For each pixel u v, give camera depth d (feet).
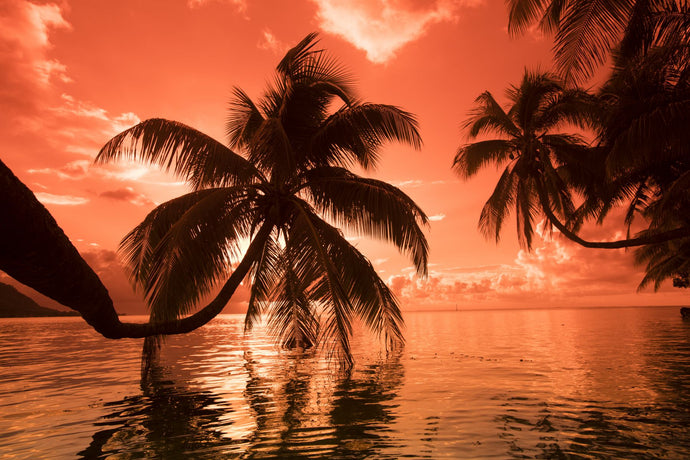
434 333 82.79
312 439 16.01
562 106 50.37
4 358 47.75
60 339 83.20
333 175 39.68
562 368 32.22
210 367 36.88
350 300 32.94
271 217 35.42
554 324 115.65
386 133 36.52
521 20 32.14
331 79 37.58
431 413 19.44
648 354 39.96
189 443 15.90
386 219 33.30
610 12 29.01
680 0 29.50
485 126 57.00
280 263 37.45
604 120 44.78
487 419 18.25
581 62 30.60
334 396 23.65
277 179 35.76
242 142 40.73
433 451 14.39
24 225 7.41
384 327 33.94
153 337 32.42
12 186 6.79
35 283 9.69
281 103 37.68
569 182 57.93
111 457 14.49
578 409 19.62
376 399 22.61
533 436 15.81
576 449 14.32
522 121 54.34
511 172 55.88
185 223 28.68
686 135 33.63
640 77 39.91
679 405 19.90
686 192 43.86
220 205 31.68
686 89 35.06
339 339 29.09
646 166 48.32
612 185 52.39
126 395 25.25
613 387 24.47
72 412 21.09
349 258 33.09
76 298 12.02
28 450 15.35
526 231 56.39
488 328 100.27
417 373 31.12
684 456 13.53
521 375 29.40
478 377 28.86
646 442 14.89
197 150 32.78
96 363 42.01
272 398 23.57
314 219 35.86
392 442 15.43
